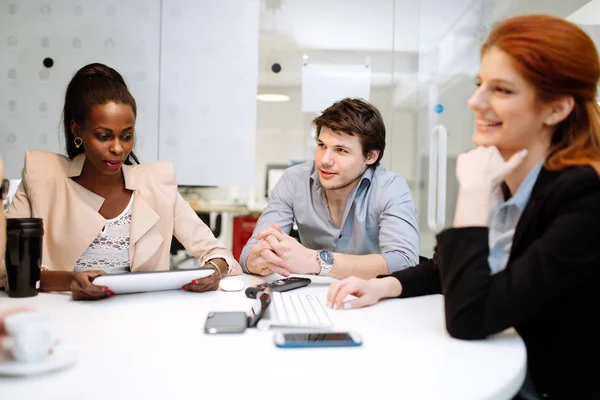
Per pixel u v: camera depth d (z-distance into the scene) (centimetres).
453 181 293
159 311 100
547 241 81
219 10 278
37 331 66
